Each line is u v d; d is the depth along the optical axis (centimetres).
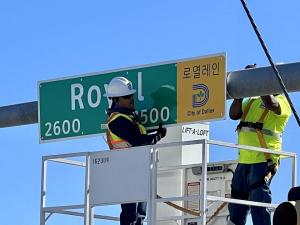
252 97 1409
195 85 1405
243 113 1466
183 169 1577
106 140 1477
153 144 1383
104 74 1502
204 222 1291
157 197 1391
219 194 1546
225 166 1546
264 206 1387
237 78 1370
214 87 1386
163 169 1574
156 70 1448
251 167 1440
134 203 1403
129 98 1432
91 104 1510
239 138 1470
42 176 1468
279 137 1460
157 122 1436
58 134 1538
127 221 1408
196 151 1590
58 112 1543
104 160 1407
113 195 1389
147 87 1453
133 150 1378
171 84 1430
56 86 1552
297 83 1302
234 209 1459
